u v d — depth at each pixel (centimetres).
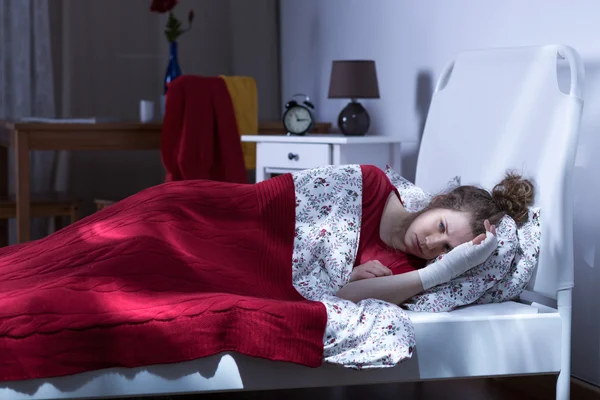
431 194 226
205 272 183
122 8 450
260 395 238
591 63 228
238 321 165
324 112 418
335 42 404
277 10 473
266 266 198
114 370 160
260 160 338
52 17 435
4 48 424
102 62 448
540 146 204
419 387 248
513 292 198
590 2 227
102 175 457
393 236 209
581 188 233
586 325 233
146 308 162
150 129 358
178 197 197
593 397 227
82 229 187
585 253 232
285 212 205
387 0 349
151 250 177
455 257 189
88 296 161
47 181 443
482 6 281
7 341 154
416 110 329
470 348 181
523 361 186
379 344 170
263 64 471
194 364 165
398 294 189
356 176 212
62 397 158
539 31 250
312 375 171
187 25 462
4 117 426
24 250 188
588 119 230
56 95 439
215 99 345
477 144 228
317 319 167
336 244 201
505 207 201
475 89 235
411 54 331
